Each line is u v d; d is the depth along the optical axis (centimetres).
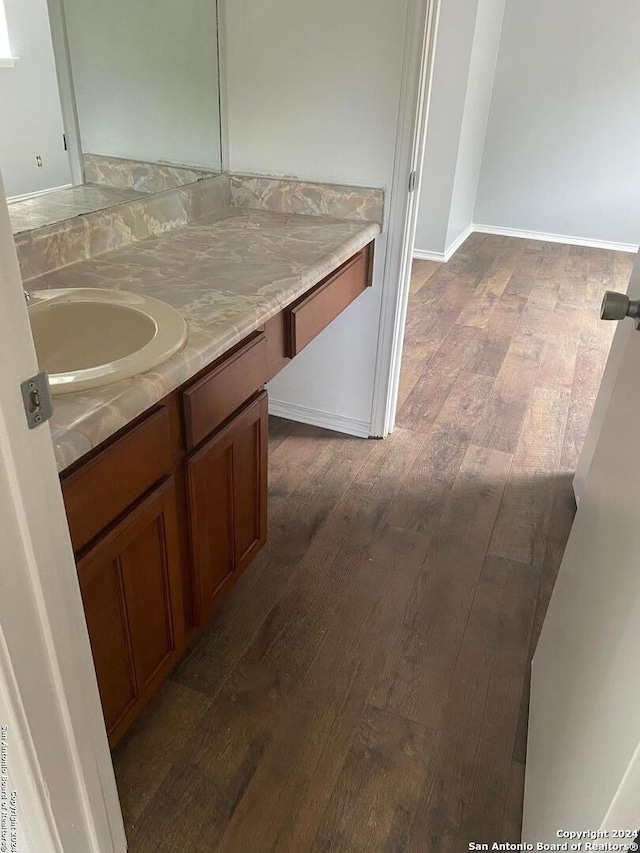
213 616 164
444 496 213
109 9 157
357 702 143
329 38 186
